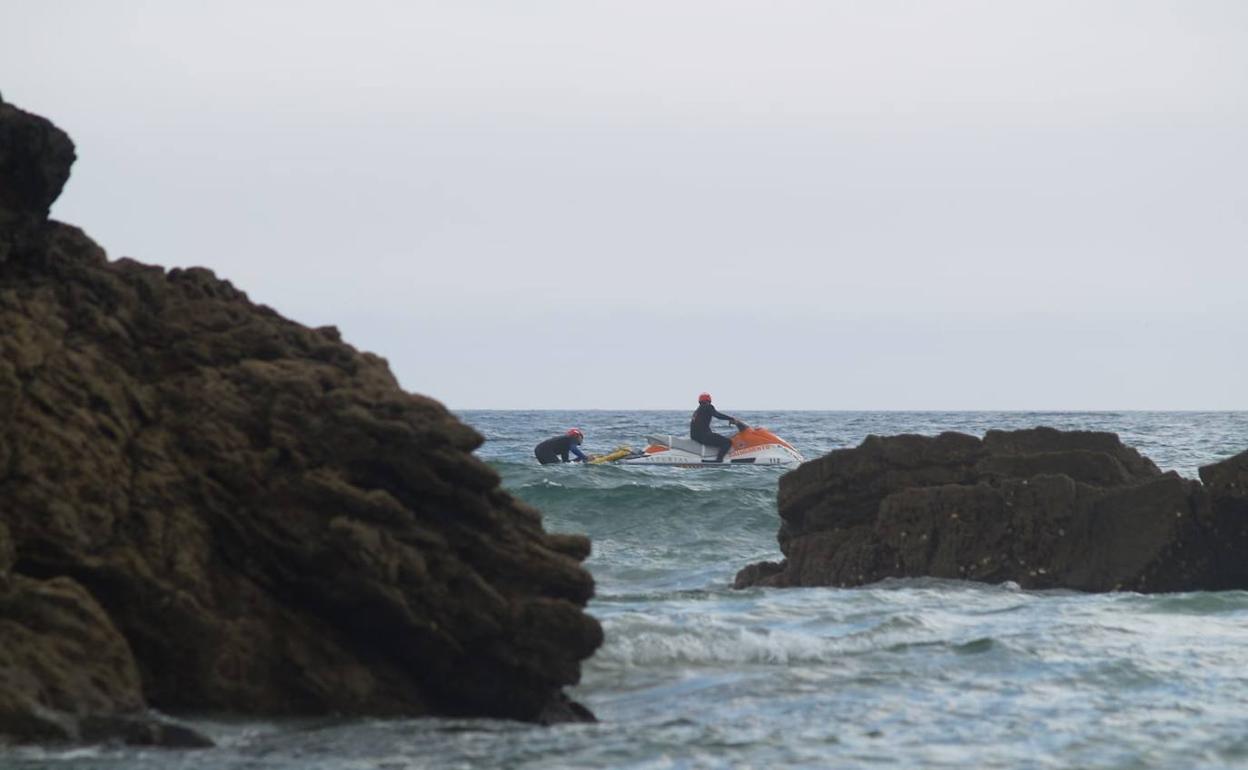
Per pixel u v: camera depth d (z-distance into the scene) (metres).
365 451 38.28
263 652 37.03
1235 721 39.94
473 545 39.06
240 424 38.50
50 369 37.28
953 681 45.22
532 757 34.84
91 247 41.78
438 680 38.56
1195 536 67.94
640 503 104.44
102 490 36.28
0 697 32.53
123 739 33.34
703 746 36.50
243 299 42.78
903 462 74.31
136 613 36.00
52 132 39.78
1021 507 70.19
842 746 36.75
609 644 48.59
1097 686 44.50
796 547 73.12
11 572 34.41
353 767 33.09
